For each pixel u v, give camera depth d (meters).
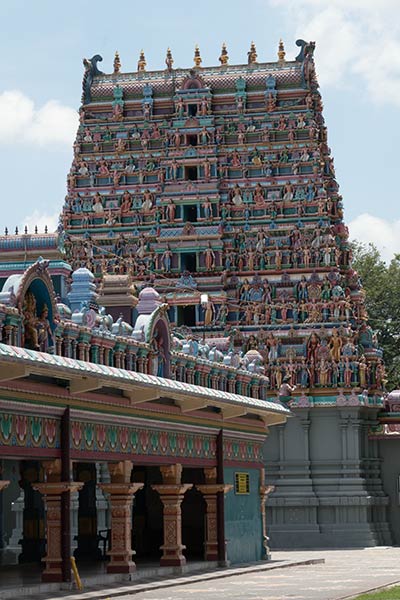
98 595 37.94
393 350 129.25
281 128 94.69
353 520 86.81
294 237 92.31
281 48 97.50
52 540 39.84
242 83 95.94
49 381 39.09
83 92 97.94
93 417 41.81
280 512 87.44
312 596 39.25
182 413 49.12
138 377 42.41
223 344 66.44
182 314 93.25
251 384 59.25
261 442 60.00
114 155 96.38
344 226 94.62
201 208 93.56
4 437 36.59
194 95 95.94
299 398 88.06
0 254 44.78
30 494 51.03
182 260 93.56
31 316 38.03
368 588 43.25
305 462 87.62
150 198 94.81
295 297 91.25
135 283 92.88
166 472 48.59
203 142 95.00
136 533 55.53
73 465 53.88
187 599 38.16
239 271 92.69
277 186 93.56
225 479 54.34
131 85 97.69
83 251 94.12
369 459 89.50
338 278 91.25
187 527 56.38
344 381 88.19
